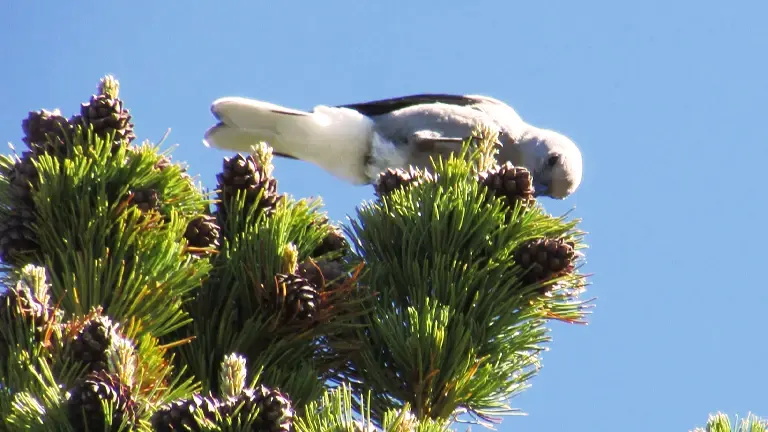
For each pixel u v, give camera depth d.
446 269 6.50
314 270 6.09
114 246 5.74
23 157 6.11
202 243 6.11
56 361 4.79
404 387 6.01
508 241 6.68
